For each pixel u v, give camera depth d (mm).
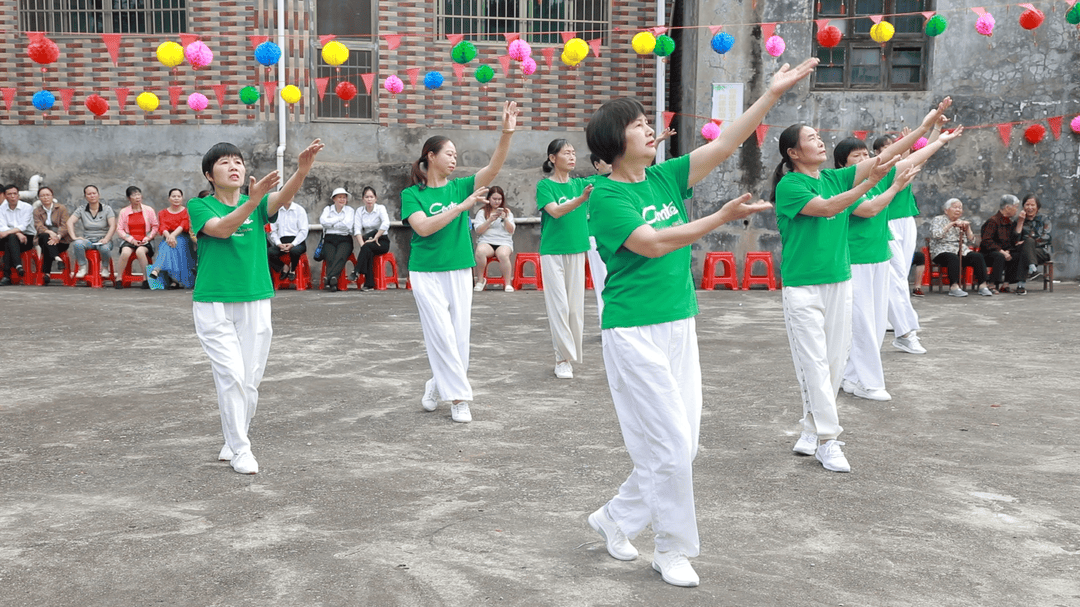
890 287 8172
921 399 6484
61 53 14023
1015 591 3412
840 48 13484
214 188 4930
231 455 5043
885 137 6984
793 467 4945
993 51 13383
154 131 14086
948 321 10016
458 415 5902
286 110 13922
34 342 8680
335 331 9414
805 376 4957
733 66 13375
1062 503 4379
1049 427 5750
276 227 13219
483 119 14117
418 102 14070
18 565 3633
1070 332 9250
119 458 5113
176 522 4113
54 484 4656
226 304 4883
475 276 13445
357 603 3289
